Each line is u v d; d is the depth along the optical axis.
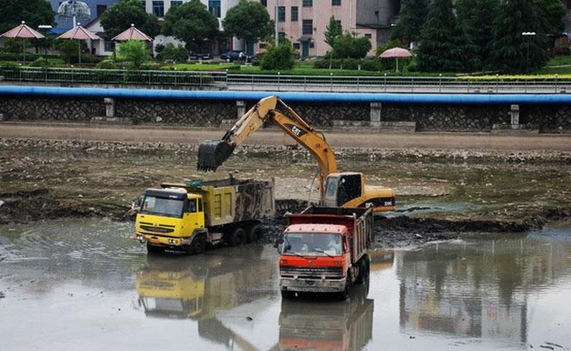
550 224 43.38
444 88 75.88
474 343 25.58
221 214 36.25
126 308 28.48
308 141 40.66
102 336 25.83
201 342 25.44
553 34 102.12
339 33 104.62
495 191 51.53
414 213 44.25
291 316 27.86
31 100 75.81
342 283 28.48
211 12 112.81
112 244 37.28
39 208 43.69
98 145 71.81
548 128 69.69
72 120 75.38
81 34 87.81
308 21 112.31
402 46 100.31
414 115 71.31
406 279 32.53
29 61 92.44
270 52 87.38
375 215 41.66
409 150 68.69
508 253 36.84
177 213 34.59
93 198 46.66
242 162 63.62
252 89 76.19
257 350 24.83
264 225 41.16
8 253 35.47
